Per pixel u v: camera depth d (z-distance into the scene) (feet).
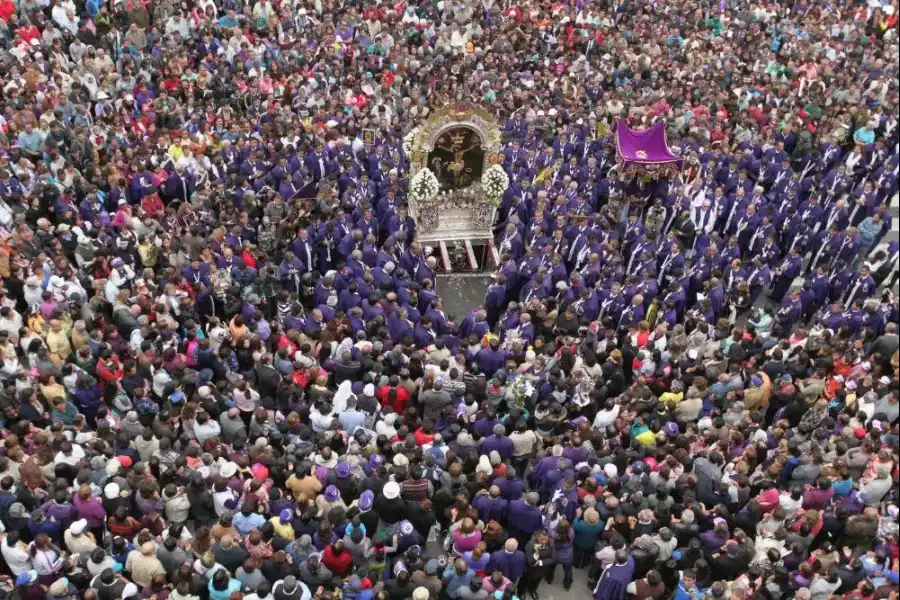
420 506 49.39
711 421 55.31
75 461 49.29
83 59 92.22
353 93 94.53
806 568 46.16
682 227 78.33
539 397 58.80
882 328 68.33
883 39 119.85
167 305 62.18
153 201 74.28
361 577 44.04
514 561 46.98
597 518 48.96
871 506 51.83
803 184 85.71
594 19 114.62
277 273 67.51
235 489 49.14
